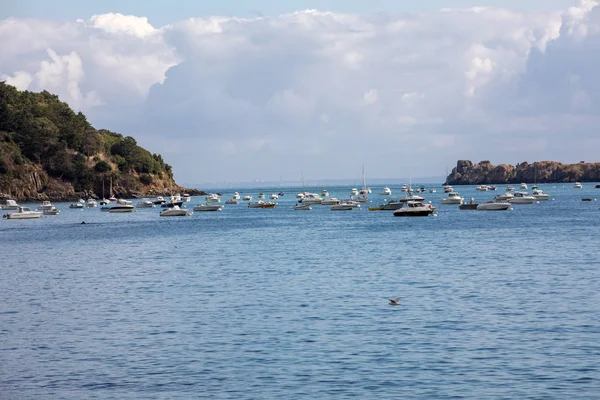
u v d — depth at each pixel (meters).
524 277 72.44
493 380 38.88
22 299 65.19
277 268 84.06
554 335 47.44
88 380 40.19
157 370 41.62
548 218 174.25
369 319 53.28
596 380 38.56
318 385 38.59
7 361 43.91
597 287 65.38
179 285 71.94
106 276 80.06
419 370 40.69
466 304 58.22
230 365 42.28
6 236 152.38
